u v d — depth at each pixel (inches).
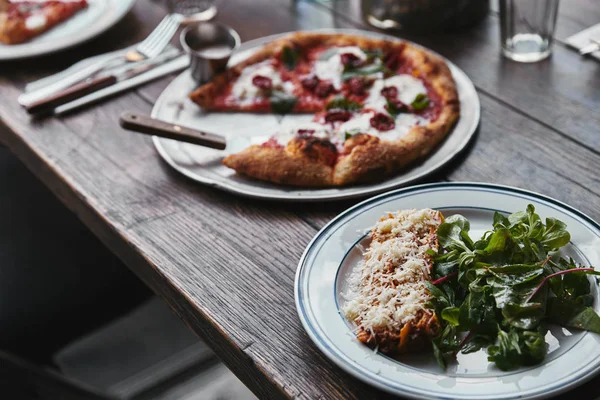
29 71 61.0
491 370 28.7
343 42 57.8
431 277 31.9
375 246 34.0
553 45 54.7
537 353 28.2
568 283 30.6
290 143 45.5
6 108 56.5
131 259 42.9
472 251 32.2
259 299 36.0
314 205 42.2
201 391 72.6
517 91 50.2
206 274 38.1
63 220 73.2
